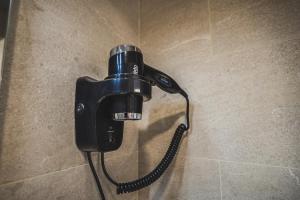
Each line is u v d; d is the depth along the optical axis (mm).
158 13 768
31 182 344
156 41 750
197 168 591
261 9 562
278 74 512
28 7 366
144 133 708
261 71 536
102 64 562
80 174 448
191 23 682
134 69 395
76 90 458
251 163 516
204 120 602
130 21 740
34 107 361
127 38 708
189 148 613
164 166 569
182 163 617
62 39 436
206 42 639
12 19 336
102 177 518
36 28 378
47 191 370
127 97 406
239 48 579
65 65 438
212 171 567
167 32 730
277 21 534
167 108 676
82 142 431
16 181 321
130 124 676
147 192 665
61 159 405
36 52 374
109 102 441
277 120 498
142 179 542
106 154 545
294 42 503
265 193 490
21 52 347
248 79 551
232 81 574
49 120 388
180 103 654
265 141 505
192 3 693
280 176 477
